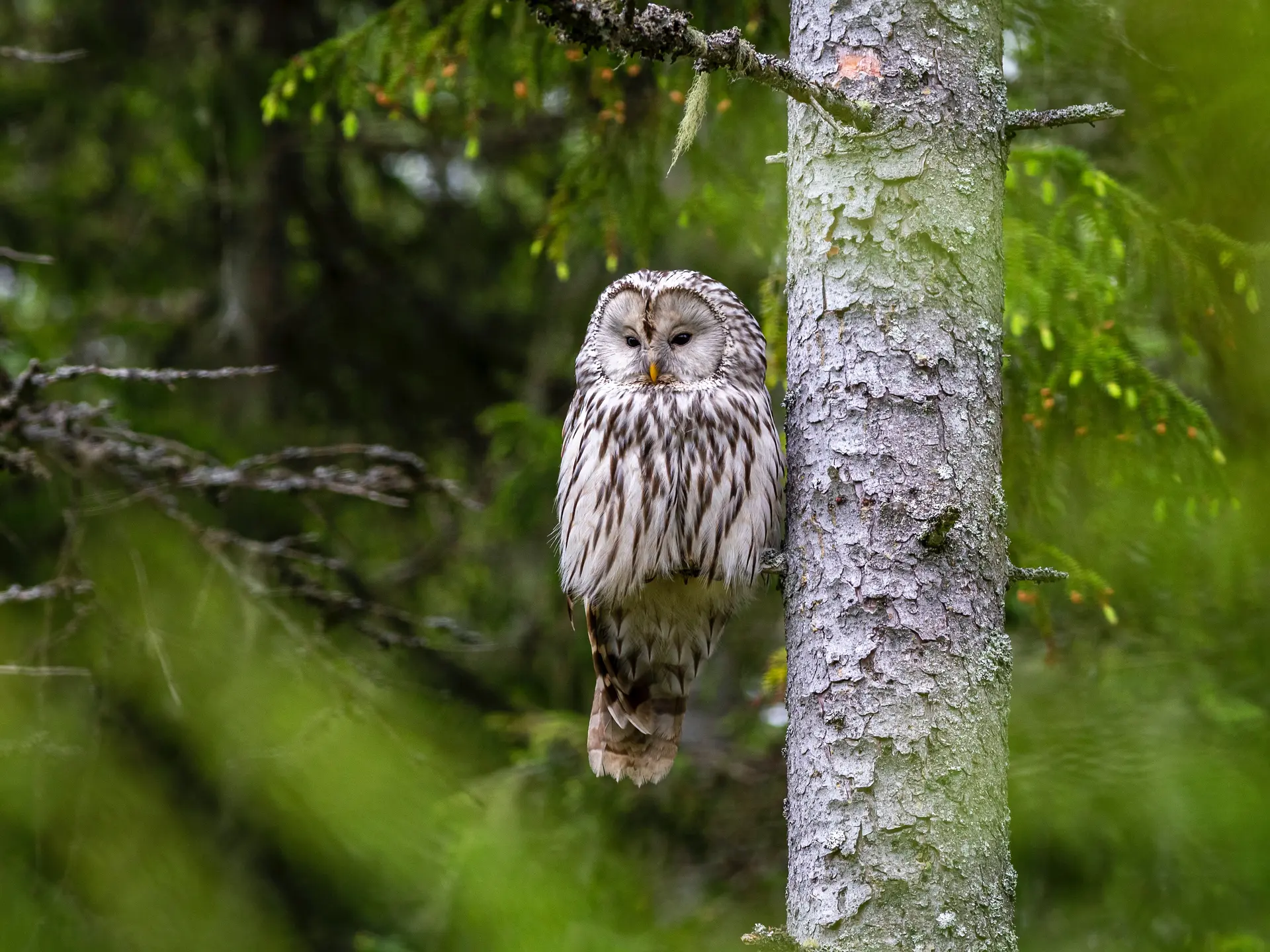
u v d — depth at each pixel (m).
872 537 6.95
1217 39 9.52
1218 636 11.05
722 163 11.41
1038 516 10.47
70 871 11.29
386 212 18.09
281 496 14.89
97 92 15.91
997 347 7.29
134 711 12.77
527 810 13.00
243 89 15.18
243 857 12.62
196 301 17.06
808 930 6.71
